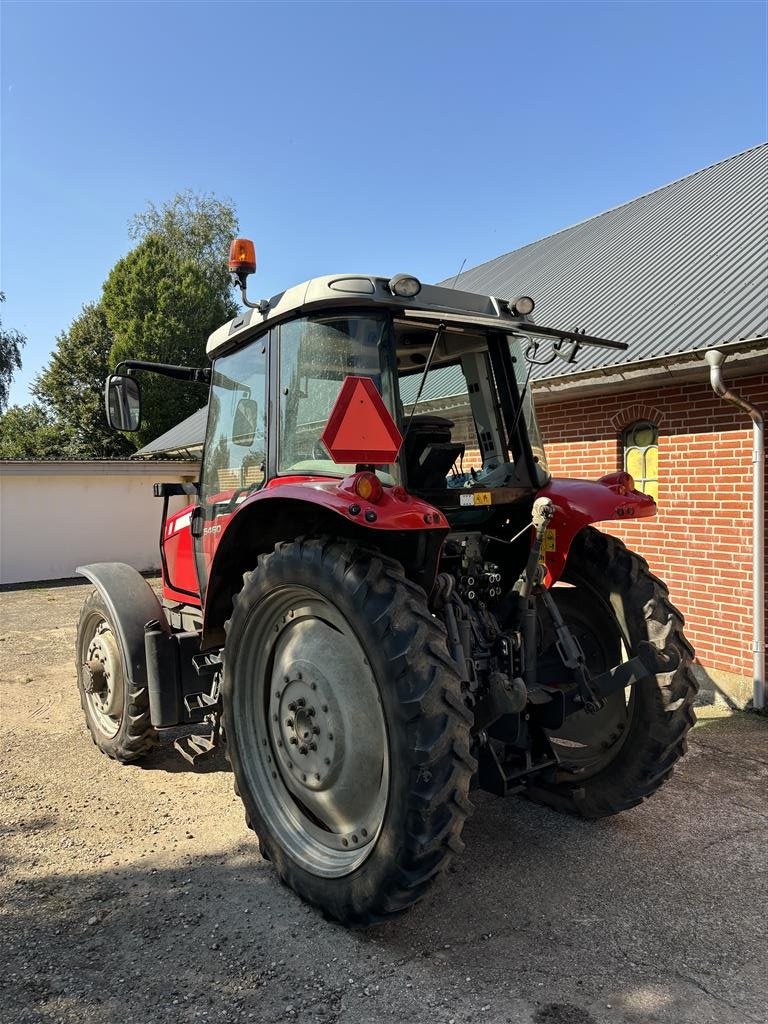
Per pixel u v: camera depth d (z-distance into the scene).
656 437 6.75
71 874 3.28
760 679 5.73
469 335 3.51
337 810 2.92
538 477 3.60
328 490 2.70
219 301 33.28
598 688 3.25
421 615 2.58
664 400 6.52
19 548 15.02
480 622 3.21
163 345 29.48
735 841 3.57
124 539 16.27
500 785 2.97
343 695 2.88
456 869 3.30
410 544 2.87
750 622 5.86
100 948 2.72
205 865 3.36
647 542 6.79
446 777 2.46
